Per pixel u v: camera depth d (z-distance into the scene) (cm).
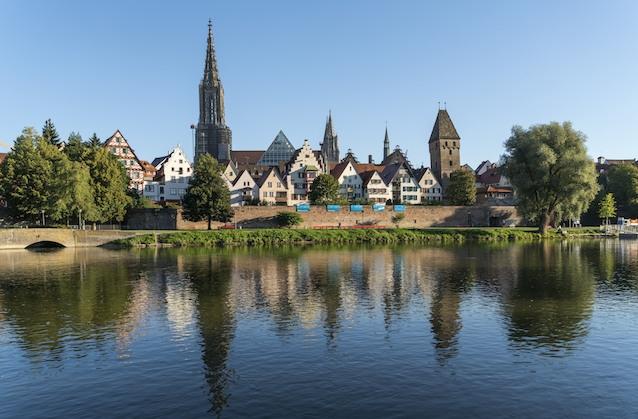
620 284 4694
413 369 2422
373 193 16575
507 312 3553
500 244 9575
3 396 2169
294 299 4059
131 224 12162
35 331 3131
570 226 13688
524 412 1981
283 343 2845
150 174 17825
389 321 3319
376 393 2152
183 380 2312
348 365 2483
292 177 16512
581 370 2409
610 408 2016
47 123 14250
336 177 16700
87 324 3291
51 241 9100
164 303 3925
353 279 5094
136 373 2406
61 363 2555
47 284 4847
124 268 6028
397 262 6556
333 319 3384
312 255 7594
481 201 16450
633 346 2762
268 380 2302
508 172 10894
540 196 10725
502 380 2288
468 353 2653
